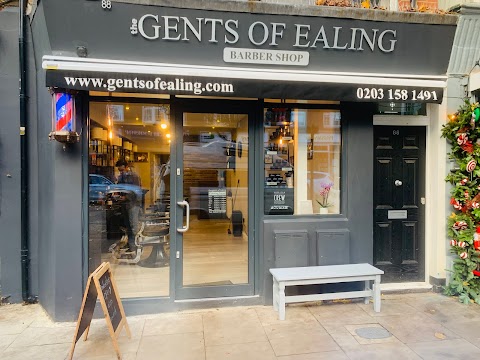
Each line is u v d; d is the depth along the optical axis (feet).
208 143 13.25
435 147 14.46
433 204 14.56
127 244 13.01
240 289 13.19
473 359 9.41
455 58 13.91
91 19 11.32
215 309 12.80
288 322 11.68
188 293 12.87
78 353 9.86
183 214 13.03
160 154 13.00
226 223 13.41
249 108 13.38
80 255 11.90
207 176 13.30
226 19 12.04
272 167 13.70
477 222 13.57
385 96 12.41
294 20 12.40
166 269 13.03
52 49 11.44
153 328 11.35
